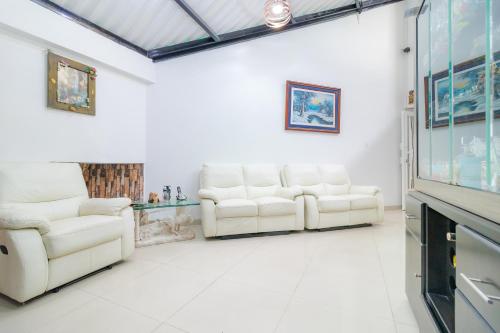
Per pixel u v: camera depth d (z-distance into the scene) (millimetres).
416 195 1516
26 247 1638
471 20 1080
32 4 2416
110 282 1977
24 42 2451
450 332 1006
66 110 2783
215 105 4000
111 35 3270
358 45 4824
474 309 730
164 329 1418
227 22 3682
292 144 4387
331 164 4371
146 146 3811
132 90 3588
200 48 3902
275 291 1841
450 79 1199
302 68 4445
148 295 1780
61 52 2744
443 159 1306
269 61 4254
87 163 3082
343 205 3510
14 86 2385
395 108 5090
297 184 3920
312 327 1444
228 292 1823
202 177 3646
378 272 2170
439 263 1272
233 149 4078
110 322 1479
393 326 1456
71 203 2459
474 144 1010
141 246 2828
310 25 4488
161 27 3396
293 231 3473
